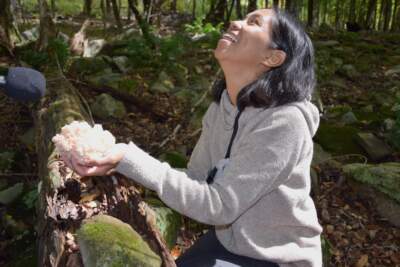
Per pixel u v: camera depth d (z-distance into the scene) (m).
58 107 3.04
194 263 1.58
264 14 1.48
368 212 3.31
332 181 3.61
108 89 4.65
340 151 4.06
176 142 4.03
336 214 3.28
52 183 1.80
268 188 1.39
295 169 1.42
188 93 4.88
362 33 10.03
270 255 1.47
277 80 1.41
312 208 1.55
